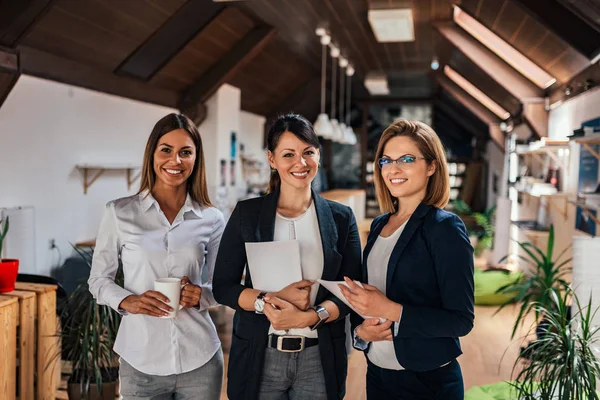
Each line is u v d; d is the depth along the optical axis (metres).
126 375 2.07
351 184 14.30
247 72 8.69
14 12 3.96
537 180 6.46
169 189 2.12
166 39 6.13
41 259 5.03
